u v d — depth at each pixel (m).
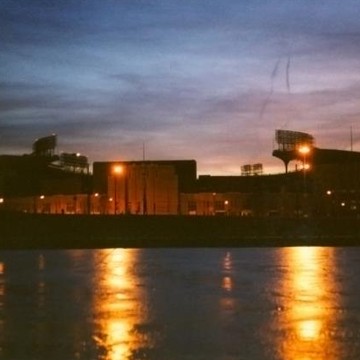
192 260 40.31
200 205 132.00
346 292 23.86
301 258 41.50
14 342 14.94
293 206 127.75
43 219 73.81
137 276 30.22
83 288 25.47
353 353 13.60
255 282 27.30
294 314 18.75
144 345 14.57
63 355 13.62
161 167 128.50
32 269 34.38
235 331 16.19
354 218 83.56
